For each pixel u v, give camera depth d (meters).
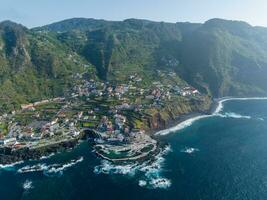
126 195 169.38
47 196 168.38
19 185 180.38
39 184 181.62
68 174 195.00
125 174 195.38
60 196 168.38
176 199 165.62
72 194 170.25
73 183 182.75
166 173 197.50
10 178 189.62
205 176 193.75
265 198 166.62
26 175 193.62
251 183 184.12
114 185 180.62
